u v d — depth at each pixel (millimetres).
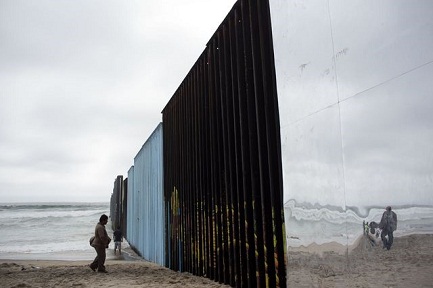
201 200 8680
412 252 2943
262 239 5609
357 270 3564
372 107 3383
